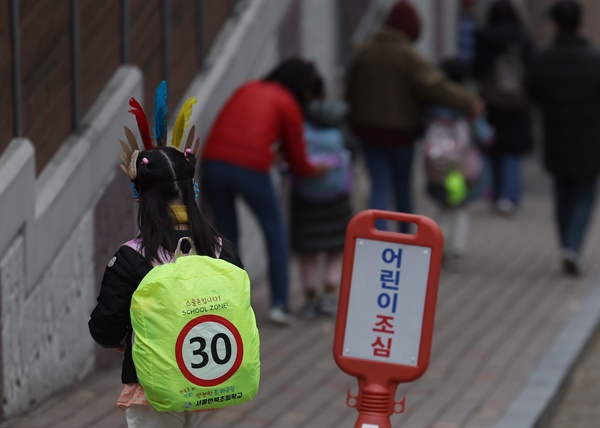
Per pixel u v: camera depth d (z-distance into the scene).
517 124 33.06
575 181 26.02
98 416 15.36
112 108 17.75
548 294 24.58
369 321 11.38
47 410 15.50
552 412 17.41
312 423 15.64
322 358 19.05
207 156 20.05
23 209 14.95
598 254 29.14
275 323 20.98
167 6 20.25
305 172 20.56
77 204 16.61
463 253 26.69
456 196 25.86
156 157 10.05
